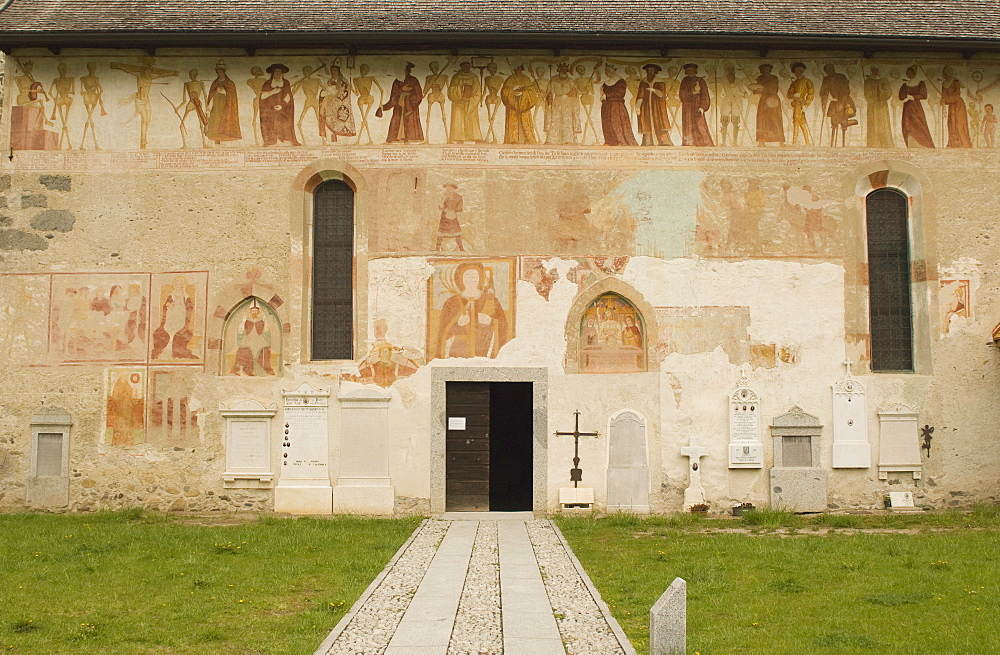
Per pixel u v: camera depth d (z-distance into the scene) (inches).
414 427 694.5
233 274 707.4
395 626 368.2
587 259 706.8
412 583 448.8
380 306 703.1
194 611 398.3
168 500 692.7
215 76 724.0
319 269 721.6
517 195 711.1
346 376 698.2
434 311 702.5
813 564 498.9
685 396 698.2
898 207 731.4
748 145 719.7
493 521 662.5
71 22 716.0
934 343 706.2
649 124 719.7
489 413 705.6
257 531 610.9
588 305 705.6
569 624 370.3
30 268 711.7
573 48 719.7
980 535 597.0
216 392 698.2
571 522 652.1
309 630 366.6
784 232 713.0
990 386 704.4
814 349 704.4
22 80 726.5
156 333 704.4
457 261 705.6
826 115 723.4
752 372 700.7
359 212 712.4
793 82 725.9
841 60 726.5
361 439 693.9
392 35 692.7
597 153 716.0
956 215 718.5
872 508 693.3
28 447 698.8
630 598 418.9
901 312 722.8
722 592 434.6
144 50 722.2
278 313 703.1
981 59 729.6
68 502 693.9
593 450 693.3
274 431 695.1
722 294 706.2
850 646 348.2
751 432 695.7
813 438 697.0
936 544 556.7
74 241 713.0
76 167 718.5
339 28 700.0
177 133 721.0
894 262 726.5
